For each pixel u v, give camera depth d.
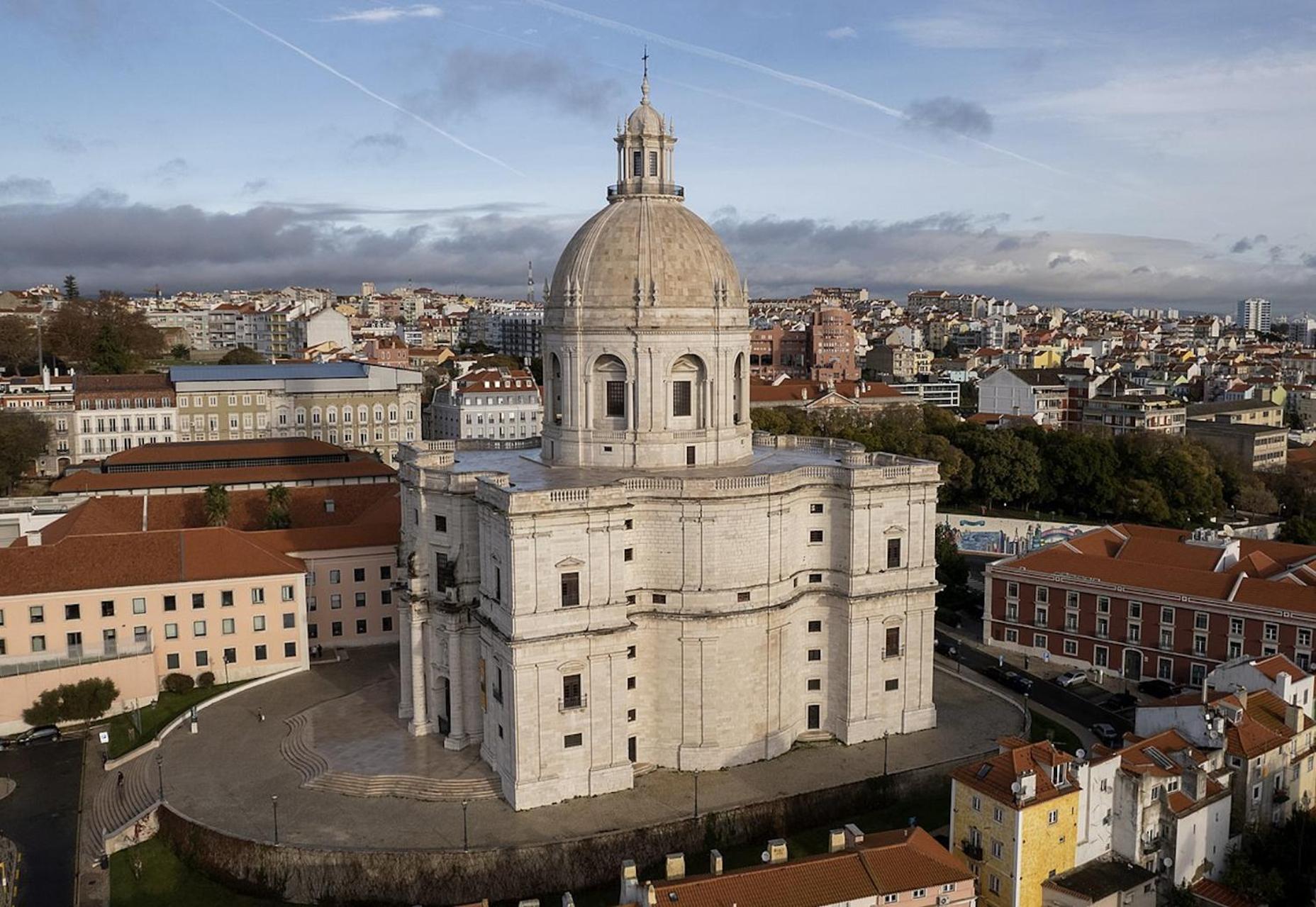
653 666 96.06
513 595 87.06
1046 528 174.88
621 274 101.25
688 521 93.88
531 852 81.94
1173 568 124.19
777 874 68.88
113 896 82.25
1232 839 84.44
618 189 107.38
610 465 104.12
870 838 74.94
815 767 97.50
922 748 101.81
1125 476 195.38
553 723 89.62
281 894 82.00
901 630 103.44
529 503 86.44
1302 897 79.50
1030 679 124.00
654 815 88.06
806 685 103.88
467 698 99.19
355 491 146.88
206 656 119.31
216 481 163.75
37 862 86.25
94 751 105.12
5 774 100.81
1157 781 79.62
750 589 96.06
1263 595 115.06
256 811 88.94
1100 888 75.94
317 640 128.88
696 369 104.62
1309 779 92.38
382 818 87.62
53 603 113.25
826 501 101.88
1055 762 77.62
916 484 101.88
